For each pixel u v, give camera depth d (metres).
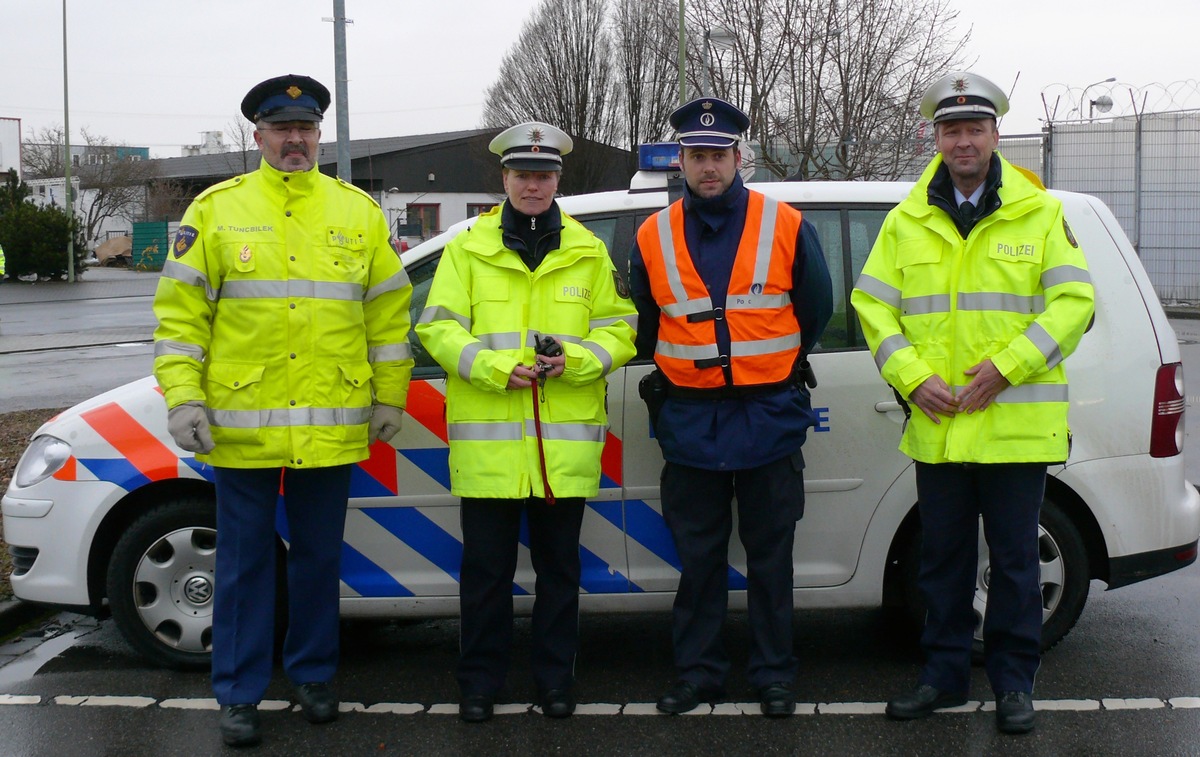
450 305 3.63
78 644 4.59
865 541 4.03
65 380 12.08
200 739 3.64
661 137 41.75
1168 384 4.01
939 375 3.47
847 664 4.19
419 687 4.07
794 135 17.09
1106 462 3.96
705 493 3.72
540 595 3.75
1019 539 3.50
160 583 4.16
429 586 4.09
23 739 3.65
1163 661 4.16
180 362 3.44
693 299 3.62
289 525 3.73
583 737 3.60
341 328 3.58
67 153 35.38
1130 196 17.48
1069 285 3.37
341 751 3.54
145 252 44.31
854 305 3.64
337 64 13.46
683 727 3.65
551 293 3.63
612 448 3.99
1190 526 4.06
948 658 3.69
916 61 16.75
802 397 3.69
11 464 7.13
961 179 3.49
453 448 3.64
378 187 49.44
